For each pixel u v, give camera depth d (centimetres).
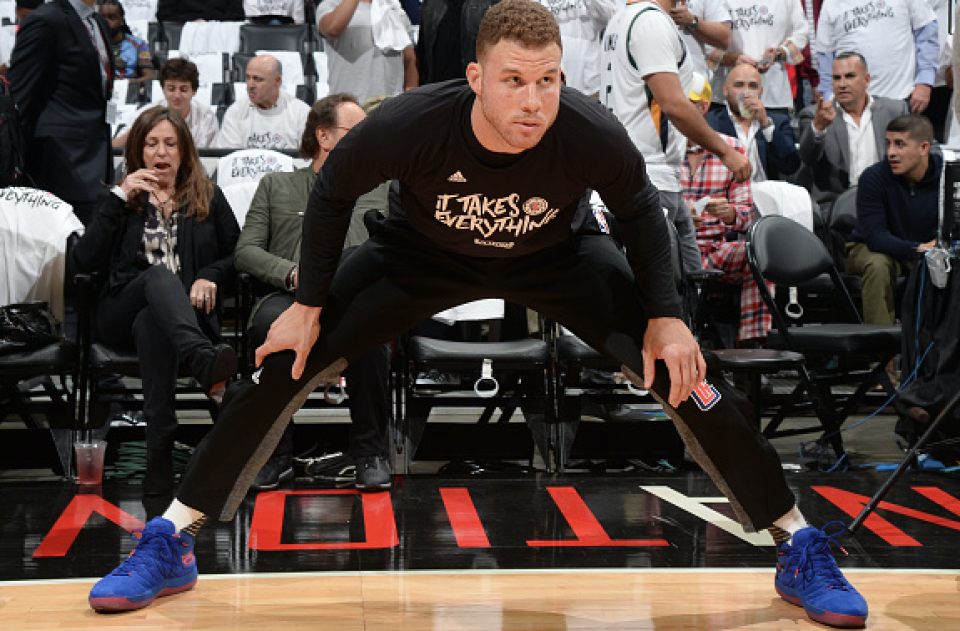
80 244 405
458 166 207
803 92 771
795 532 253
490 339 481
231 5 815
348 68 646
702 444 246
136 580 248
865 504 370
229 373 372
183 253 419
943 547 314
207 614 246
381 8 639
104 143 548
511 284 242
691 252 489
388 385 396
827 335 454
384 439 392
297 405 246
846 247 583
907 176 537
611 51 479
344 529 330
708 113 656
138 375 403
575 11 654
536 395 428
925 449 348
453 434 470
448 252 238
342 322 240
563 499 374
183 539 260
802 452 471
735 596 264
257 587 269
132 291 397
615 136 207
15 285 438
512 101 188
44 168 529
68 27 530
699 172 580
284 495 379
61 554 300
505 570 286
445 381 568
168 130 414
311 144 421
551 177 211
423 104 204
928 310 432
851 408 458
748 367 432
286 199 429
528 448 457
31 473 423
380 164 209
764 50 716
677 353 228
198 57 754
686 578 279
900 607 255
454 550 306
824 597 240
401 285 240
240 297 440
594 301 240
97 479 397
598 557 300
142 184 406
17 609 249
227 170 499
